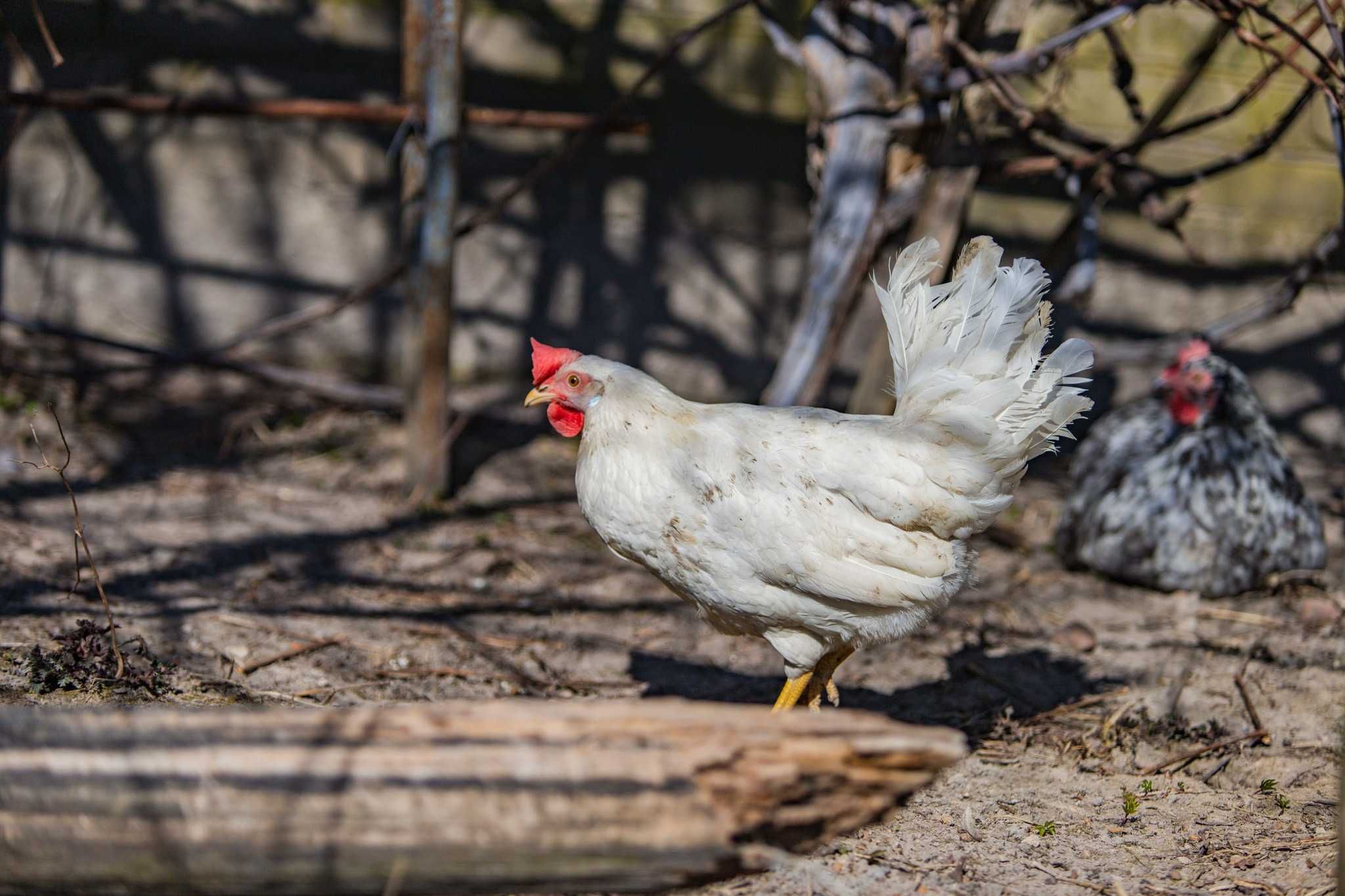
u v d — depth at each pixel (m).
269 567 4.75
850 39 5.09
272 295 6.67
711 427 3.12
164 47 6.27
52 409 3.84
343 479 5.76
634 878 2.12
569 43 6.42
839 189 5.20
